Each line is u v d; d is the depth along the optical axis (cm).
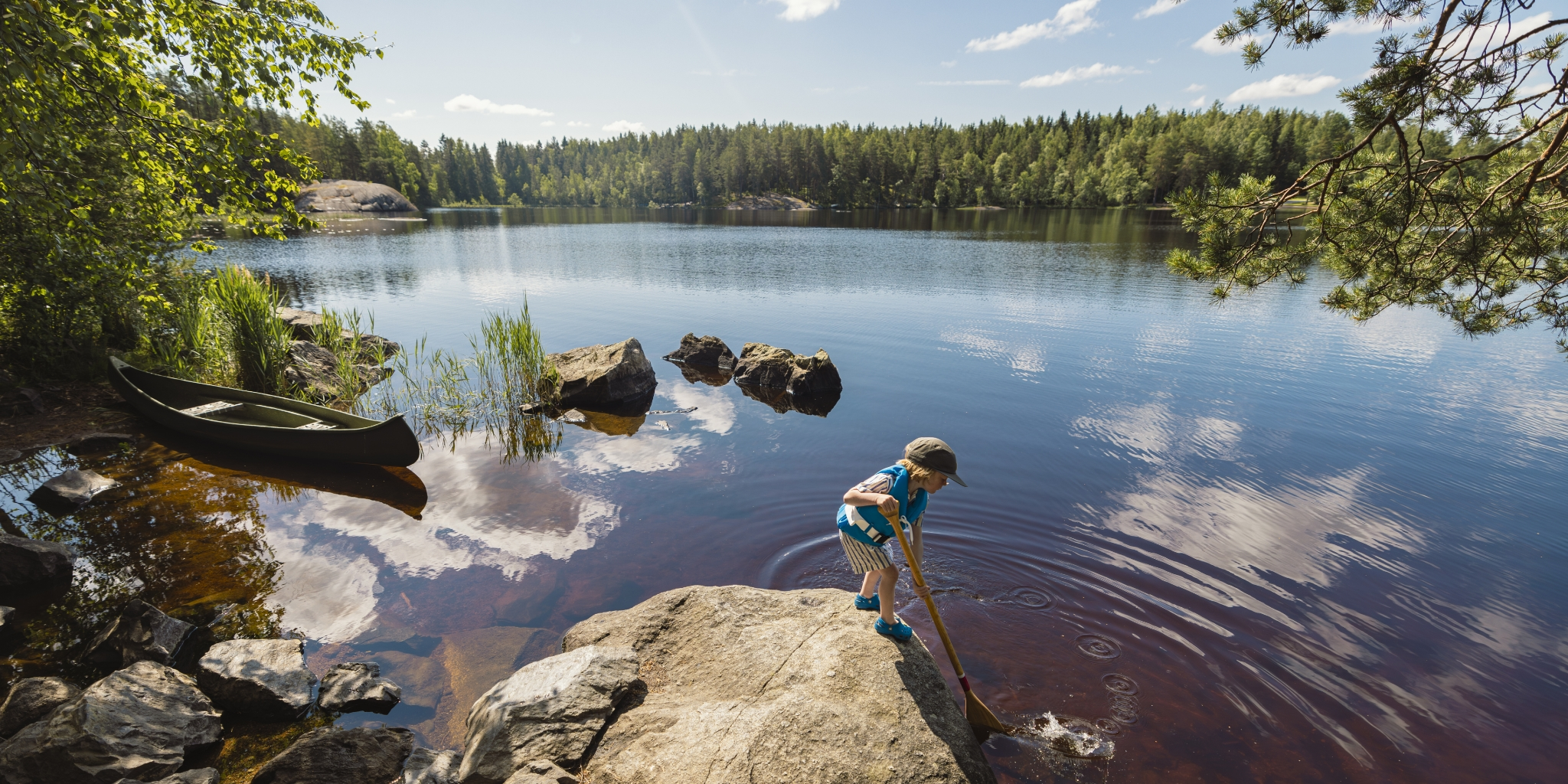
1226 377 1234
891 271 2788
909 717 352
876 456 877
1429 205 504
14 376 1007
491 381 1229
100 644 460
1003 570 588
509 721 356
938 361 1378
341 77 845
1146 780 373
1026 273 2705
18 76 592
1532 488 752
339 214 8250
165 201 955
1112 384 1191
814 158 12712
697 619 449
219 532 653
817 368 1188
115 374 983
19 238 886
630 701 386
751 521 692
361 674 442
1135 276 2598
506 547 637
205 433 874
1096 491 748
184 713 386
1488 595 552
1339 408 1045
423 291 2267
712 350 1452
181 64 731
